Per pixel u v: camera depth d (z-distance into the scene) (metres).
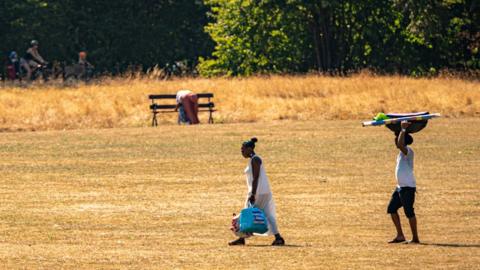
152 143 90.31
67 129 105.75
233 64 195.50
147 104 119.81
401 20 190.75
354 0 187.25
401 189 45.84
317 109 114.12
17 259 41.78
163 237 48.38
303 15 189.62
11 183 68.44
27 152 85.00
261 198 45.81
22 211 57.06
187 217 54.88
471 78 143.12
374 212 56.16
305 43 193.00
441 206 57.66
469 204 58.34
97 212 56.62
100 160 79.88
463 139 89.88
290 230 50.47
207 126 104.00
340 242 46.44
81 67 152.50
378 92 120.81
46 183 68.44
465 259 40.88
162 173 72.88
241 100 119.69
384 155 81.12
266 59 194.75
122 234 49.34
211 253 43.19
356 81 130.88
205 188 66.06
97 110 112.81
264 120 110.88
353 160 78.44
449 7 183.75
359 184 66.88
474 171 72.06
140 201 60.69
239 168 75.12
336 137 92.88
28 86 134.25
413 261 40.44
